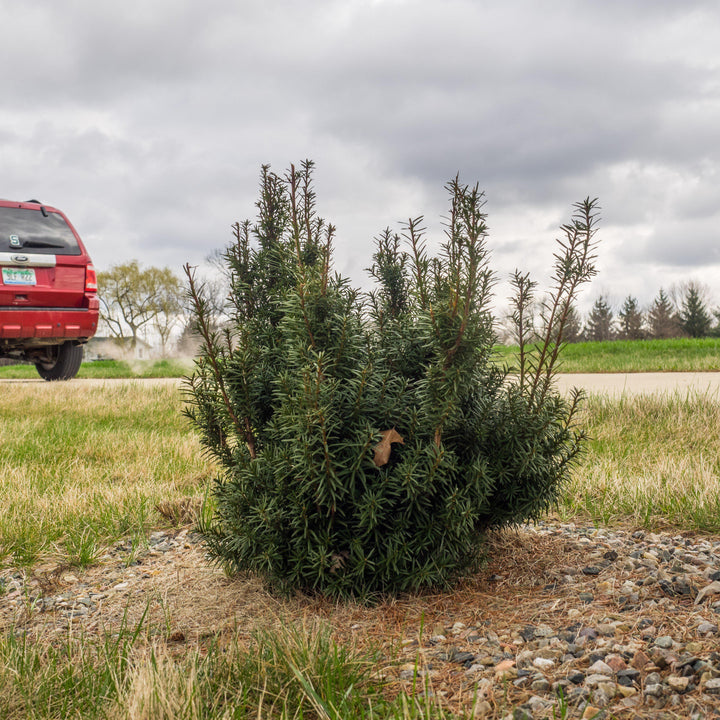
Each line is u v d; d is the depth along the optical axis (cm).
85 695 222
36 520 446
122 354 6106
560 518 422
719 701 197
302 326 309
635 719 194
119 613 310
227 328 332
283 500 298
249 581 331
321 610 298
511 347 393
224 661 237
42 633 283
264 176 369
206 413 339
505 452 308
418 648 256
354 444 287
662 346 2314
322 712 201
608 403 817
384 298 372
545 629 261
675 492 438
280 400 315
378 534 299
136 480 566
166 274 6019
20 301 1197
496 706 208
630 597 283
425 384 297
